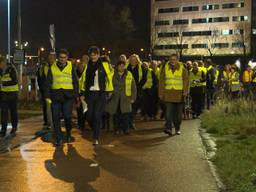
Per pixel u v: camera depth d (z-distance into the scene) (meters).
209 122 14.52
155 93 16.59
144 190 6.84
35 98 25.92
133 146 10.62
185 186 7.05
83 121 13.58
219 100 18.94
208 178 7.53
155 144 10.90
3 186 7.05
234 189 6.66
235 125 13.64
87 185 7.12
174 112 12.51
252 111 16.42
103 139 11.71
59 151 9.97
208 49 105.88
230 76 22.62
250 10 114.06
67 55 10.78
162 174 7.83
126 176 7.70
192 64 17.67
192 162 8.79
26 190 6.84
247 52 112.75
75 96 10.92
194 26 119.44
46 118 13.98
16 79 12.64
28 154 9.62
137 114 18.77
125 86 12.44
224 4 116.50
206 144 10.67
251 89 23.56
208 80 19.27
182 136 12.17
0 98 12.49
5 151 9.95
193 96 17.33
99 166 8.47
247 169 7.61
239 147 9.82
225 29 116.50
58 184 7.18
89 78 10.76
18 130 13.34
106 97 10.94
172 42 120.25
